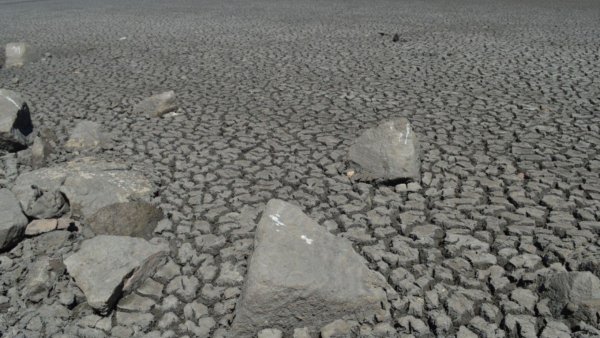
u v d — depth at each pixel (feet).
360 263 10.90
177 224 13.67
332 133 19.02
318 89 24.40
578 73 25.58
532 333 9.75
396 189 14.92
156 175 16.21
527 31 36.88
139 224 13.38
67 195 14.07
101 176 14.80
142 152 17.95
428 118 20.13
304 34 38.04
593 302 9.80
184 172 16.43
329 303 10.18
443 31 37.78
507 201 14.14
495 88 23.66
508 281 11.17
